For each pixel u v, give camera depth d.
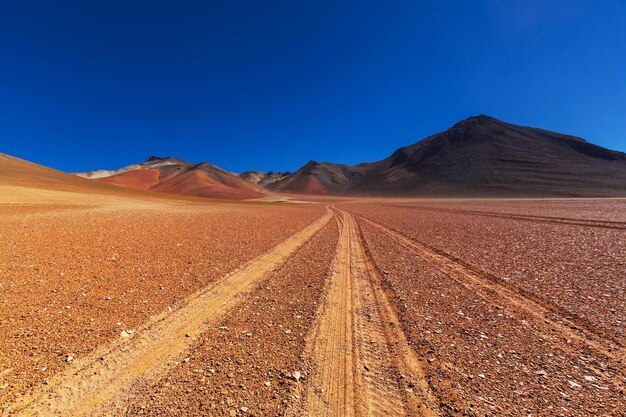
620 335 5.04
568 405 3.39
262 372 4.02
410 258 11.05
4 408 3.23
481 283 7.96
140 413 3.23
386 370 4.13
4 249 10.08
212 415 3.23
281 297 6.89
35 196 34.16
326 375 4.02
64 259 9.30
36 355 4.20
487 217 26.84
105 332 4.96
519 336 5.05
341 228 21.00
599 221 20.75
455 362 4.29
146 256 10.28
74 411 3.24
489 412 3.30
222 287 7.45
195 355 4.39
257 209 46.22
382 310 6.20
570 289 7.34
